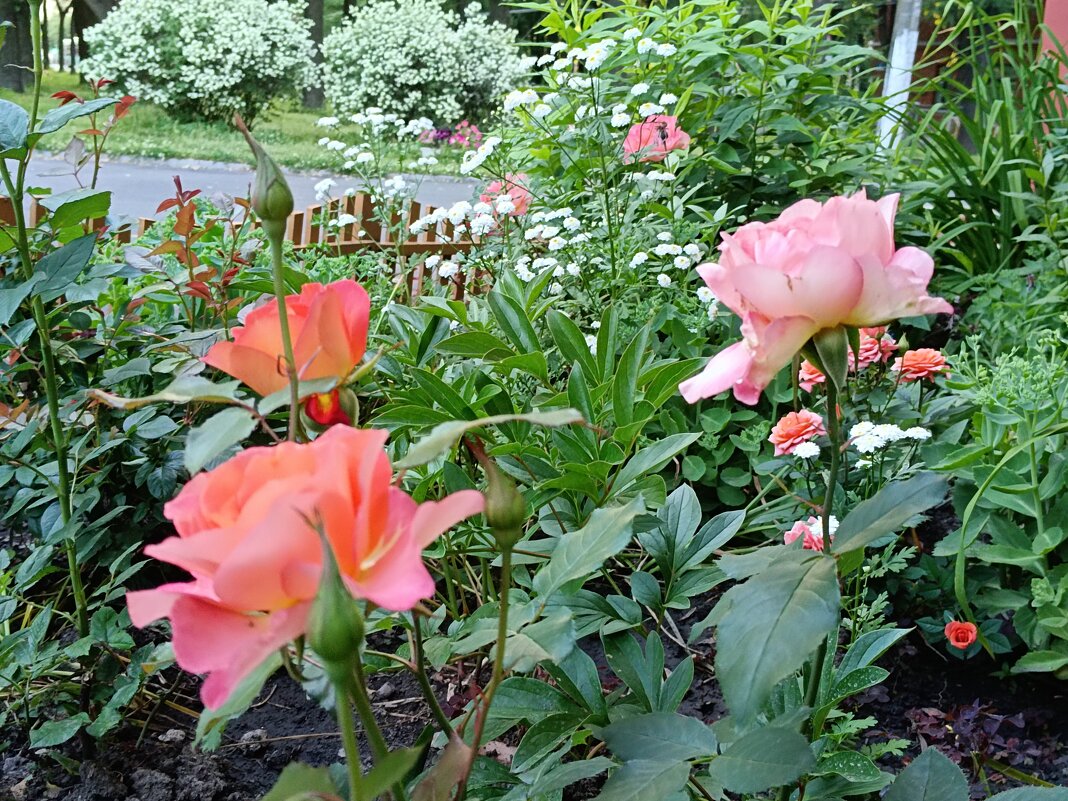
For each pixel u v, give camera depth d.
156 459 1.88
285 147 8.93
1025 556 1.93
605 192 2.85
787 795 1.23
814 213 0.90
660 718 1.04
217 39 10.30
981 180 3.94
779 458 2.29
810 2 3.95
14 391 1.93
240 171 7.73
